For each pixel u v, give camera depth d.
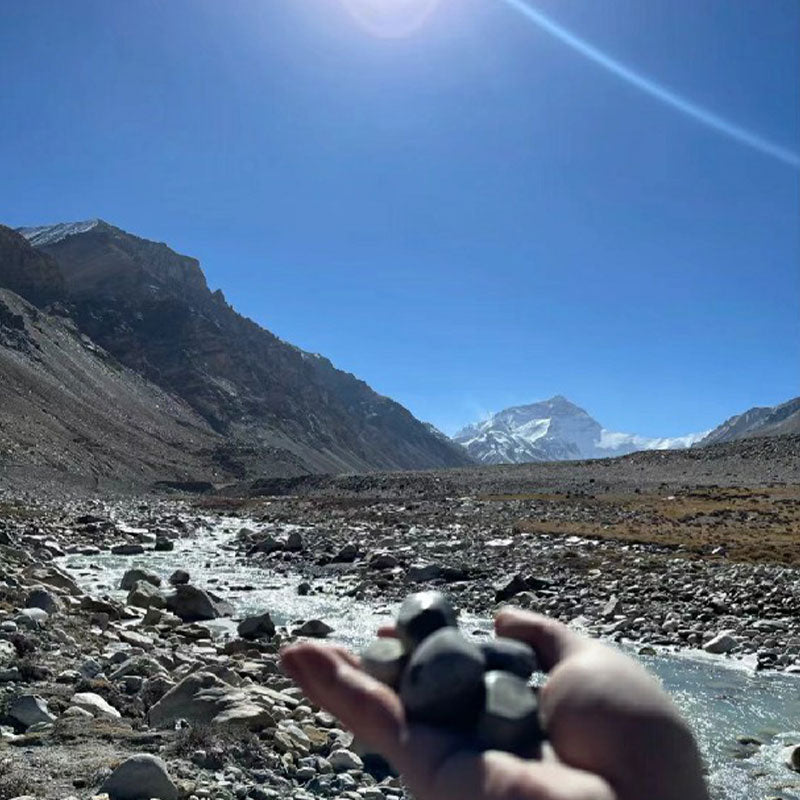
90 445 110.00
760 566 26.03
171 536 39.88
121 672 9.66
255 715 7.87
